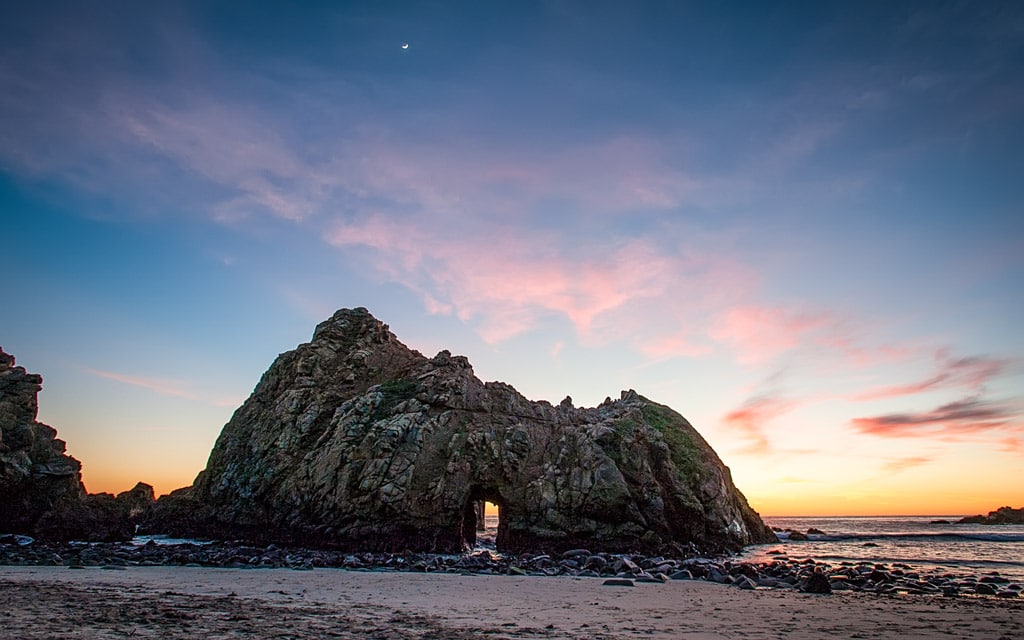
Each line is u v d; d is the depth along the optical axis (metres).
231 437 62.72
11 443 50.88
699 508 52.62
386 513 47.56
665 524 50.34
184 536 54.91
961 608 23.16
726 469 66.50
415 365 63.75
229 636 14.94
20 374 55.75
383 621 18.11
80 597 21.27
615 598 25.39
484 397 58.56
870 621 19.91
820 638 16.91
